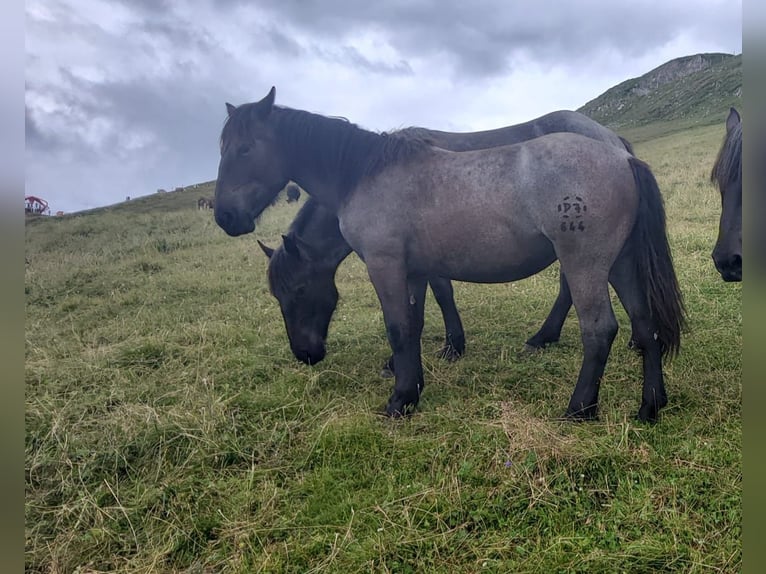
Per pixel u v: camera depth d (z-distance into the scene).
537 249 3.23
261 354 4.84
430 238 3.39
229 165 3.97
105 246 12.38
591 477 2.66
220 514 2.67
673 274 3.13
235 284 7.82
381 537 2.38
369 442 3.16
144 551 2.50
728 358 3.91
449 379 4.15
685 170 14.13
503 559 2.24
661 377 3.21
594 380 3.19
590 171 2.97
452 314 4.72
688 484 2.55
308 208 4.30
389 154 3.54
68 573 2.43
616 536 2.30
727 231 3.09
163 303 7.12
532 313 5.69
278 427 3.45
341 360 4.73
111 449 3.23
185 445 3.25
